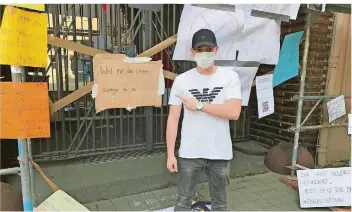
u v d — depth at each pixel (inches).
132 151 173.9
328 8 132.6
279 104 177.5
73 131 183.0
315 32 156.3
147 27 155.2
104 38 151.1
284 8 135.2
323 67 162.9
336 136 171.5
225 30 127.0
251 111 200.8
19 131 81.0
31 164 87.5
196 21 122.4
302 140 165.8
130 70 114.6
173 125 89.3
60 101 107.0
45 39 81.9
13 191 95.6
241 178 147.4
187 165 90.3
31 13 78.6
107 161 162.7
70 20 154.4
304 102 161.3
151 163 160.9
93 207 116.1
